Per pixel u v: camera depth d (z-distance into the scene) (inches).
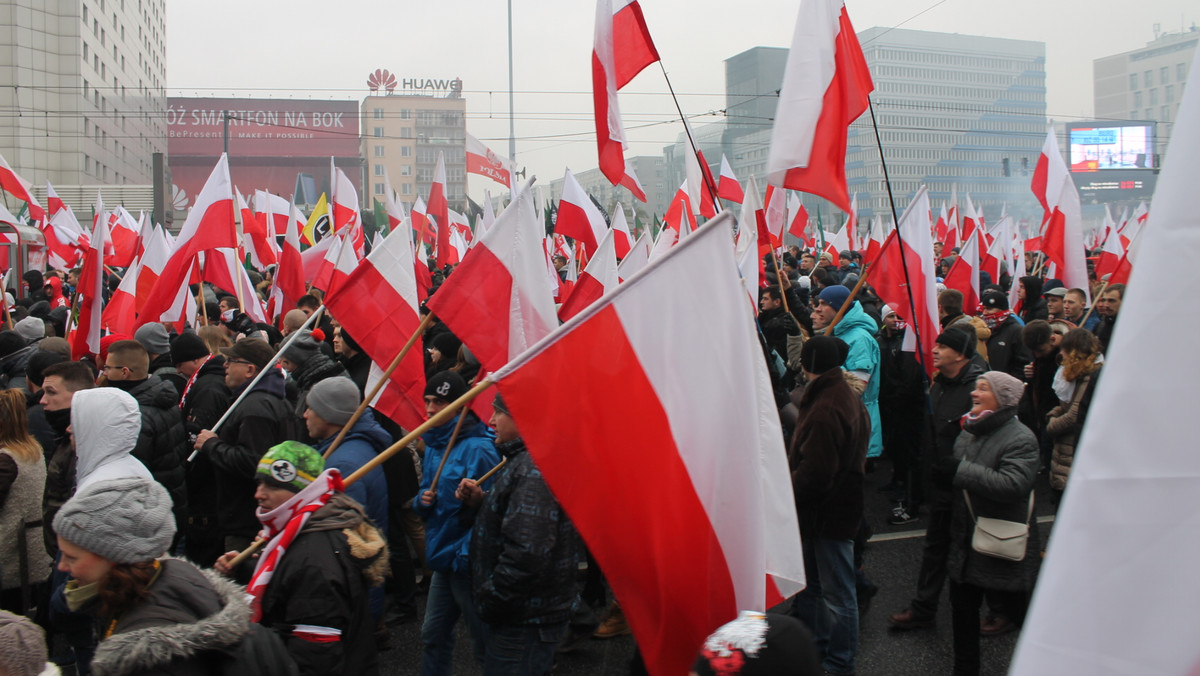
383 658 206.2
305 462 126.5
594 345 108.3
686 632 107.0
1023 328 314.3
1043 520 293.3
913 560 265.4
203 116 4067.4
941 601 233.9
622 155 223.0
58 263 678.5
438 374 179.2
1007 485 164.7
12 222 553.0
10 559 180.1
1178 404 51.7
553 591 140.3
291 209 388.8
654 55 215.2
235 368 214.5
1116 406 53.4
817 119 192.2
